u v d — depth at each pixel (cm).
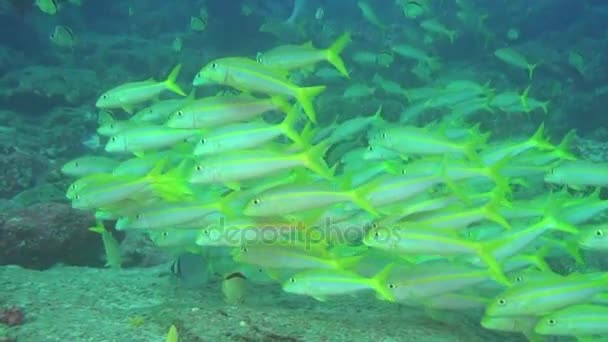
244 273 158
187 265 172
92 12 783
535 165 189
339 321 152
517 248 138
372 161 203
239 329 138
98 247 222
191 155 183
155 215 149
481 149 198
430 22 466
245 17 661
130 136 175
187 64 561
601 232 138
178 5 781
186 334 136
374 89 412
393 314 164
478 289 150
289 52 191
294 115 151
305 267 139
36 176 321
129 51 597
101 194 154
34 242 207
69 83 471
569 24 757
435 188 175
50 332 137
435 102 321
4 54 565
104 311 153
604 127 461
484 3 768
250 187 153
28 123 422
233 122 162
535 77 553
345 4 784
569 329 127
